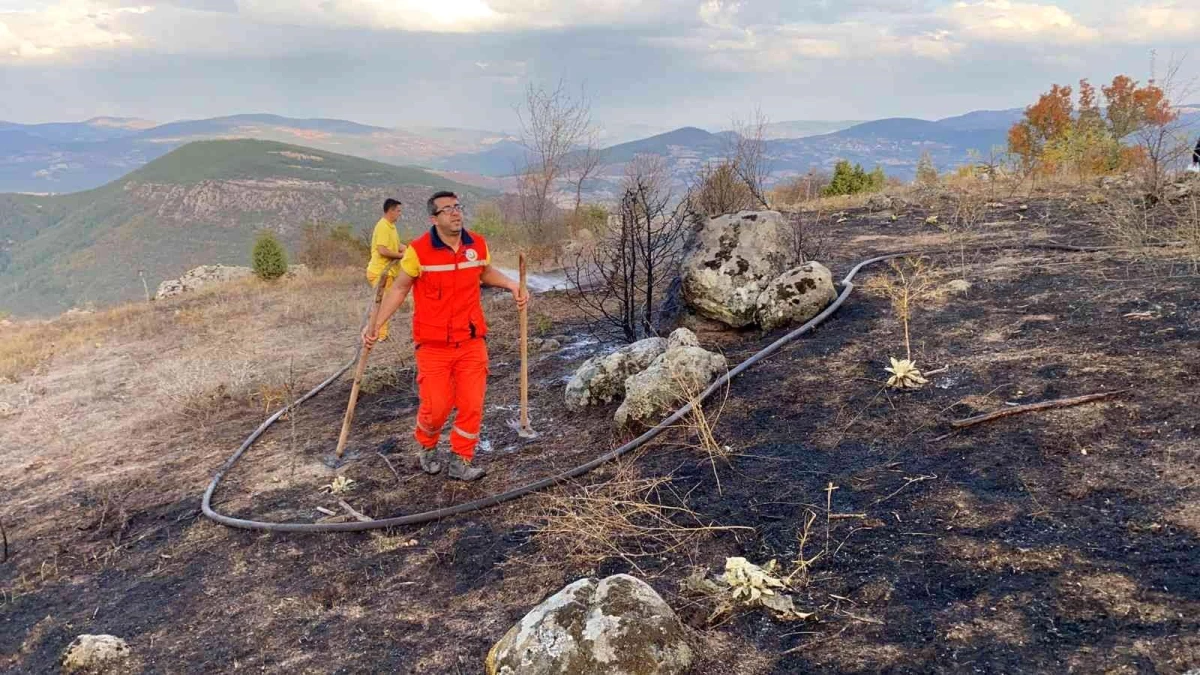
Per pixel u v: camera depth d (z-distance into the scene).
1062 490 3.25
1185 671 2.12
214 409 7.96
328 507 4.77
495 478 4.77
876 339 5.54
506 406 6.14
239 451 6.20
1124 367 4.20
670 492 4.04
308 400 7.73
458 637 3.12
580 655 2.54
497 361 7.80
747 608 2.93
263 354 10.42
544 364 7.31
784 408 4.73
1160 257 6.36
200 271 21.47
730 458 4.26
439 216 4.30
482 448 5.36
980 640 2.46
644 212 7.70
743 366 5.43
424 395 4.68
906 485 3.59
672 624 2.68
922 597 2.77
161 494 5.64
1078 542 2.88
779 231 6.90
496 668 2.66
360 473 5.29
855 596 2.87
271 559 4.21
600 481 4.36
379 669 2.99
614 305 9.27
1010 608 2.59
